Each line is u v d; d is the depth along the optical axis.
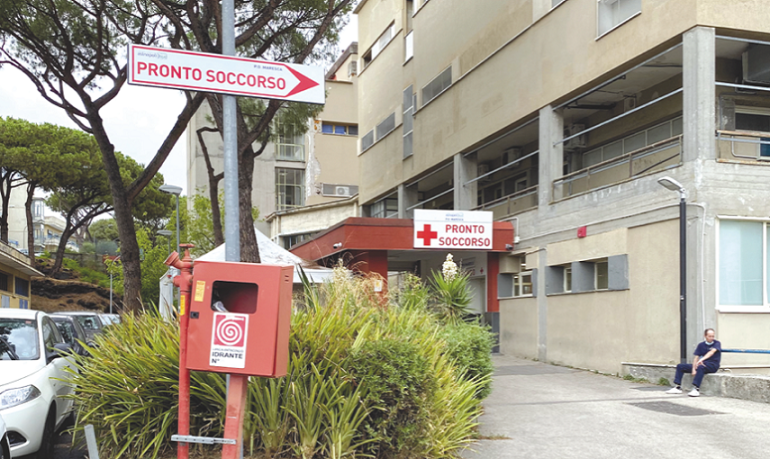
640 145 16.38
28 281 41.03
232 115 5.67
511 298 18.42
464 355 8.70
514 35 18.31
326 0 15.83
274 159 55.53
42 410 6.74
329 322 6.34
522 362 16.55
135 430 6.07
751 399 10.43
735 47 13.63
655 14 13.10
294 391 5.94
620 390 11.69
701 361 11.06
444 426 6.71
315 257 21.34
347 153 48.16
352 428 5.87
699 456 7.00
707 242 11.84
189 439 4.58
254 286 4.94
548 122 16.72
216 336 4.56
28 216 42.41
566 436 7.89
